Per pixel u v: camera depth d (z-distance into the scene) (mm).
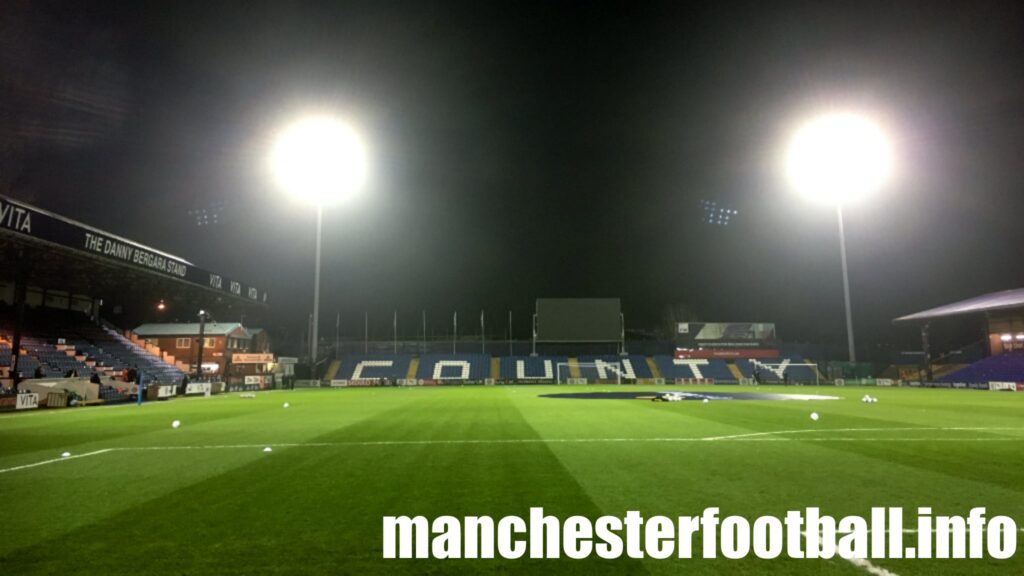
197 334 43125
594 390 34562
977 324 53219
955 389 35719
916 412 16891
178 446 10180
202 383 31234
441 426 13234
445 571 4051
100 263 23516
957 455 8828
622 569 4094
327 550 4461
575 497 6113
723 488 6504
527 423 13789
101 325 34438
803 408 18500
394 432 12094
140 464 8320
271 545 4574
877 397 25781
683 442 10297
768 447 9664
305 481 7000
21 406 20000
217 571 4035
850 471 7496
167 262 26828
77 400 22109
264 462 8406
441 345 57500
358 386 46469
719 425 13180
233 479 7160
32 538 4801
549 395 28062
